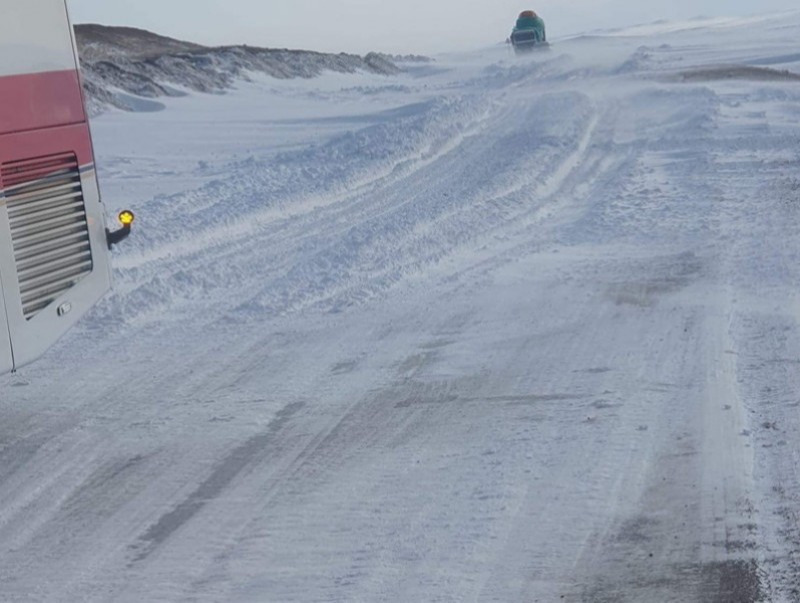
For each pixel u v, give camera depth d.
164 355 19.34
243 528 12.31
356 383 17.41
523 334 19.52
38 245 15.73
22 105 15.38
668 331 19.00
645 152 42.66
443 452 14.24
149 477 13.98
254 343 19.89
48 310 15.94
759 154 40.09
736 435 14.00
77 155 16.44
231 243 28.80
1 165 15.03
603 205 31.91
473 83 117.00
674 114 54.94
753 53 143.12
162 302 22.64
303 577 11.05
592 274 23.72
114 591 10.99
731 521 11.65
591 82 86.62
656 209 30.73
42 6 15.83
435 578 10.83
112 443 15.23
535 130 50.78
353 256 25.94
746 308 20.09
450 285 23.48
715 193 32.34
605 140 47.53
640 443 14.00
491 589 10.56
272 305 22.28
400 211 32.06
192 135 63.19
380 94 108.38
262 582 11.00
